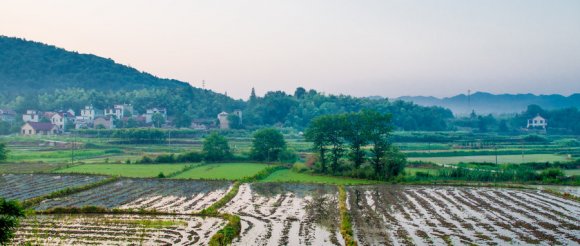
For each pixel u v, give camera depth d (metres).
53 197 58.06
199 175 81.94
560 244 36.41
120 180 75.12
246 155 110.88
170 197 58.66
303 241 37.22
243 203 55.16
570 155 118.56
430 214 48.59
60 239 37.38
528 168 89.31
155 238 38.09
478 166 92.81
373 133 83.38
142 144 144.50
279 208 51.91
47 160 104.69
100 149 127.81
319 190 66.69
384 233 39.91
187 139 159.00
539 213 49.22
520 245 36.09
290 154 111.12
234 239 37.81
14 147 132.62
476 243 36.62
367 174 81.69
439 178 80.25
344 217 45.00
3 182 70.19
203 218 45.94
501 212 49.75
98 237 38.16
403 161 82.69
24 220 44.38
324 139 90.50
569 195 60.47
